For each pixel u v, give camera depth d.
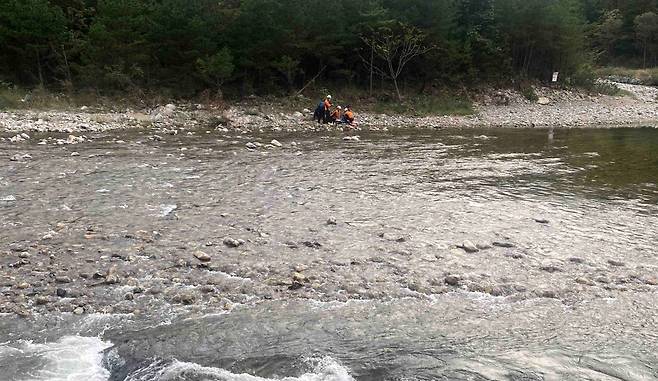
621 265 8.71
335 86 41.97
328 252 9.06
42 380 5.43
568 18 51.59
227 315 6.86
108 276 7.81
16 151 18.56
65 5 36.19
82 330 6.46
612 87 56.19
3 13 31.41
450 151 21.95
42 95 31.31
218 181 14.80
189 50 35.62
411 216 11.51
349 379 5.54
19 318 6.70
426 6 42.28
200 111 32.88
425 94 44.00
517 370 5.72
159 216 11.09
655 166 18.53
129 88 33.84
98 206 11.76
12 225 10.20
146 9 35.44
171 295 7.36
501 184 15.25
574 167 18.28
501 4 49.66
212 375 5.59
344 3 40.59
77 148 19.94
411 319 6.83
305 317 6.84
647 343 6.29
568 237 10.19
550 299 7.45
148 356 5.94
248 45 36.78
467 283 7.85
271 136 25.92
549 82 53.44
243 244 9.37
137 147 20.78
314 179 15.42
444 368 5.75
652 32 82.06
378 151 21.52
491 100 45.28
